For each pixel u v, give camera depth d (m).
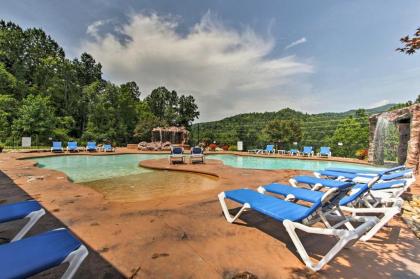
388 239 2.78
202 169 8.73
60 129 24.17
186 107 49.34
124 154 15.80
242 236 2.80
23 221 3.08
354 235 2.03
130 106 34.09
